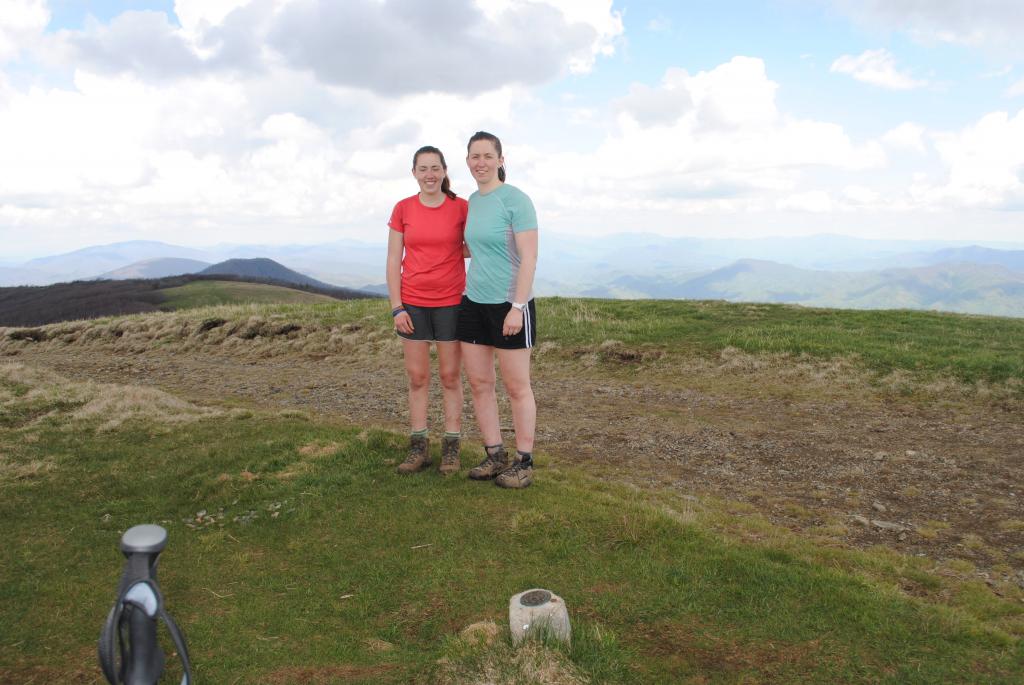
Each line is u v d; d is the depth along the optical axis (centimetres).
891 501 658
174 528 490
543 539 424
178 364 1756
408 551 420
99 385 1048
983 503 646
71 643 325
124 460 660
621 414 1048
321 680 284
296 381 1438
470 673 272
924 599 409
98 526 495
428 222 514
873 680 276
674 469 770
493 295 484
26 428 791
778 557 420
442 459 570
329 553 426
